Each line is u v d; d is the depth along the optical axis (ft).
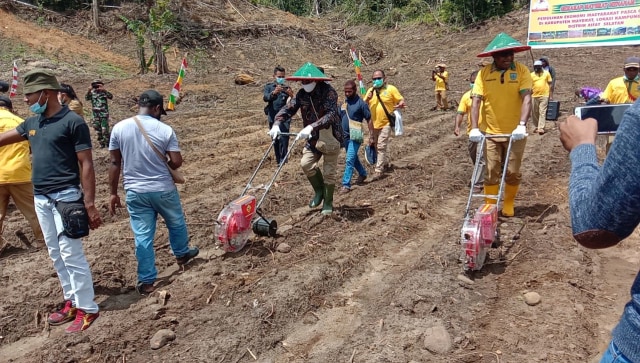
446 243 19.98
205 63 84.69
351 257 19.24
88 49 76.59
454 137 41.81
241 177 31.71
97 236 22.48
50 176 15.05
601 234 5.35
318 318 15.67
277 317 15.47
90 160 15.16
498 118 21.18
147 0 89.15
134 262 19.77
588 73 71.15
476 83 21.27
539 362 12.98
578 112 8.05
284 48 96.68
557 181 28.55
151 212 17.51
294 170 32.68
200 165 34.09
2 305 16.63
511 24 102.27
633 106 5.24
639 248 20.02
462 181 29.32
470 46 97.96
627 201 5.09
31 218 21.52
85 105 53.47
